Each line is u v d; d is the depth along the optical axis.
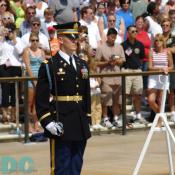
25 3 49.53
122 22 50.47
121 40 49.28
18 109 41.91
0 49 43.06
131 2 53.44
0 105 42.72
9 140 41.28
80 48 42.72
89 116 24.48
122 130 44.34
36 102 23.83
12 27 43.53
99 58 44.16
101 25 48.47
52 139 23.83
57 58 24.08
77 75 24.11
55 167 23.94
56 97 23.91
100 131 44.22
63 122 23.80
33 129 41.91
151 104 45.09
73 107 23.94
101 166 33.09
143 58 46.53
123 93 43.91
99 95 44.12
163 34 48.81
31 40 41.81
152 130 27.14
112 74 42.72
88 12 47.56
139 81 45.56
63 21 45.44
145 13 51.81
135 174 27.06
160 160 34.69
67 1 45.41
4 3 46.03
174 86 46.62
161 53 46.06
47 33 45.91
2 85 42.19
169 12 50.94
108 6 49.66
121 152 37.34
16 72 43.44
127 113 47.84
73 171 24.23
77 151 24.30
